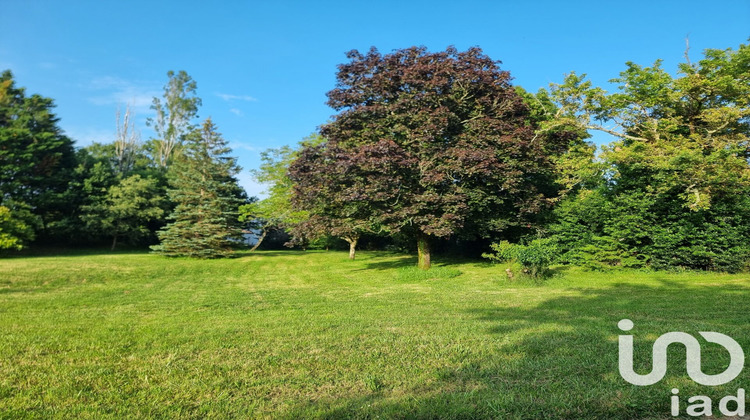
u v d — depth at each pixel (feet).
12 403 12.61
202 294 39.47
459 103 55.62
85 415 11.80
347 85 60.80
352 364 16.24
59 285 46.80
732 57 51.37
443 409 12.00
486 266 64.39
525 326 22.81
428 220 52.85
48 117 110.11
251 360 16.89
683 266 51.65
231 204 88.89
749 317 24.97
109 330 22.50
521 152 56.08
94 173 111.65
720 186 46.29
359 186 53.11
